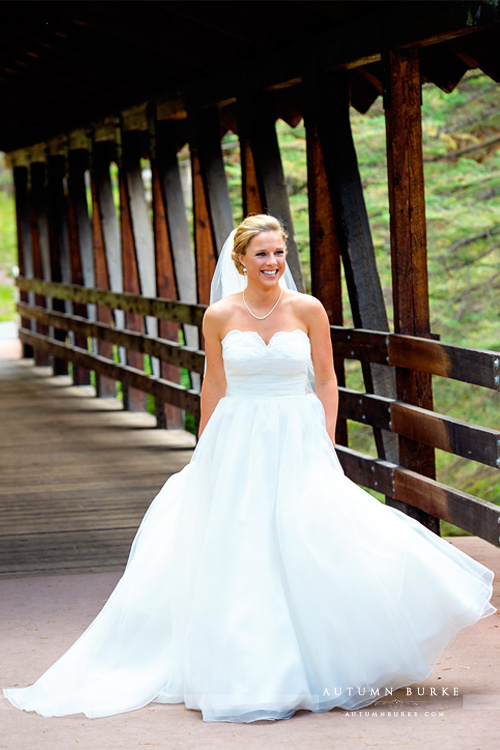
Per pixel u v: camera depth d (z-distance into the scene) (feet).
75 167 59.21
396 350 26.22
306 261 58.03
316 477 15.83
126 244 51.44
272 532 15.60
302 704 14.89
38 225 71.26
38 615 20.57
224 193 38.78
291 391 16.63
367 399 28.19
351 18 27.22
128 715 15.07
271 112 34.09
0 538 27.63
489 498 57.82
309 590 15.11
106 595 21.99
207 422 17.22
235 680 14.69
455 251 56.70
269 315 16.83
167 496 17.38
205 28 34.71
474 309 57.57
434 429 24.14
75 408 55.31
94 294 55.98
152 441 44.65
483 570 16.08
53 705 15.38
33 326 78.48
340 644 14.96
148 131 44.42
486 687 15.78
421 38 24.00
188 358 41.47
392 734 13.82
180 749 13.53
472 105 56.13
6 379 69.05
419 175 25.99
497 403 57.31
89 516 30.30
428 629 15.42
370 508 15.81
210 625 15.06
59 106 55.36
